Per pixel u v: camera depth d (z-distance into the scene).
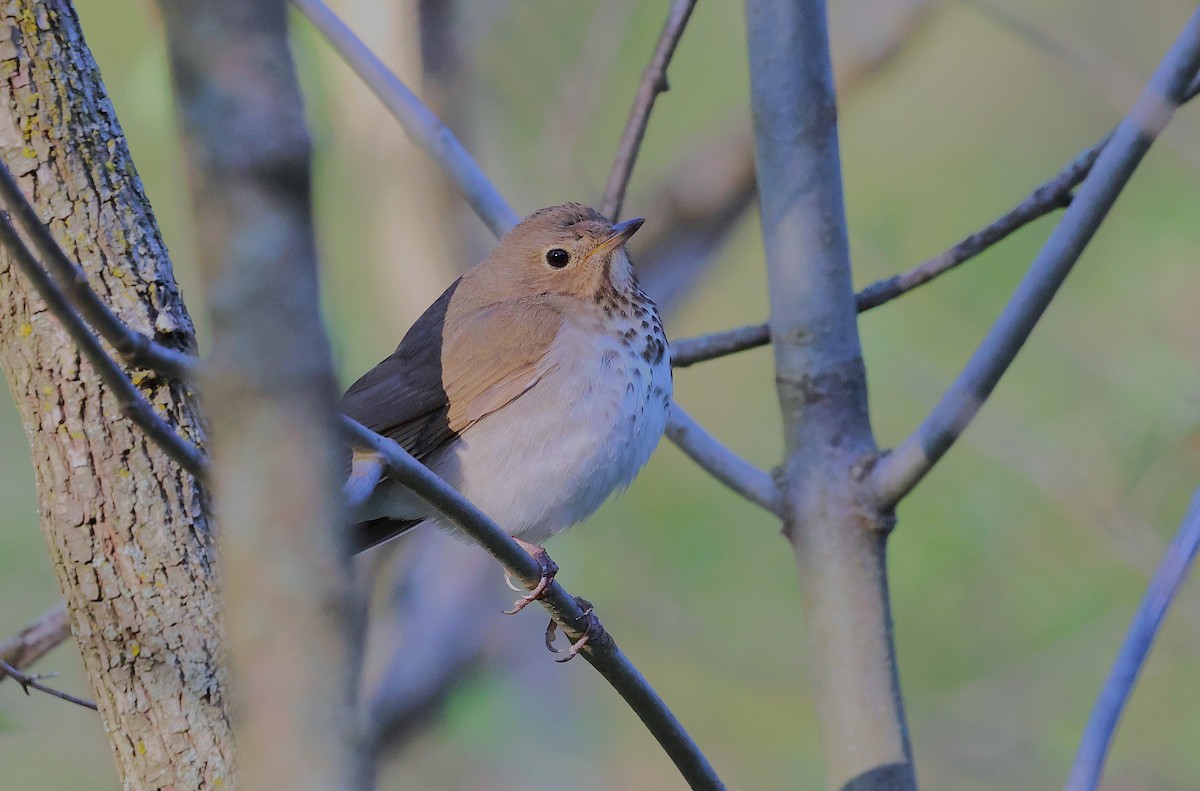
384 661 13.96
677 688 16.12
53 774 13.67
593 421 9.37
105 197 6.70
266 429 3.25
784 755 15.53
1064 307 14.30
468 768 14.68
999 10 9.34
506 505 9.41
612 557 15.34
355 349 14.87
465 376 9.52
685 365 8.63
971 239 7.87
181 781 6.34
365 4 14.56
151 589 6.46
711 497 15.84
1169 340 13.67
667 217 16.95
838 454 7.45
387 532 9.56
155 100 11.63
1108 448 12.83
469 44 14.80
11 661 8.08
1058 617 14.20
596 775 15.33
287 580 3.24
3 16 6.63
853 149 17.42
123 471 6.50
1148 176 14.52
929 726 13.57
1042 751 13.39
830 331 7.57
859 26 16.95
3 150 6.61
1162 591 6.79
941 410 7.05
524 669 15.08
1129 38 15.17
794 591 15.27
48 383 6.52
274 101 3.20
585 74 14.41
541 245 9.82
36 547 14.28
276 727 3.19
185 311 6.83
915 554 14.55
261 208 3.21
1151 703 13.99
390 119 14.40
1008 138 17.31
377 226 14.76
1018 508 14.56
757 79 7.79
